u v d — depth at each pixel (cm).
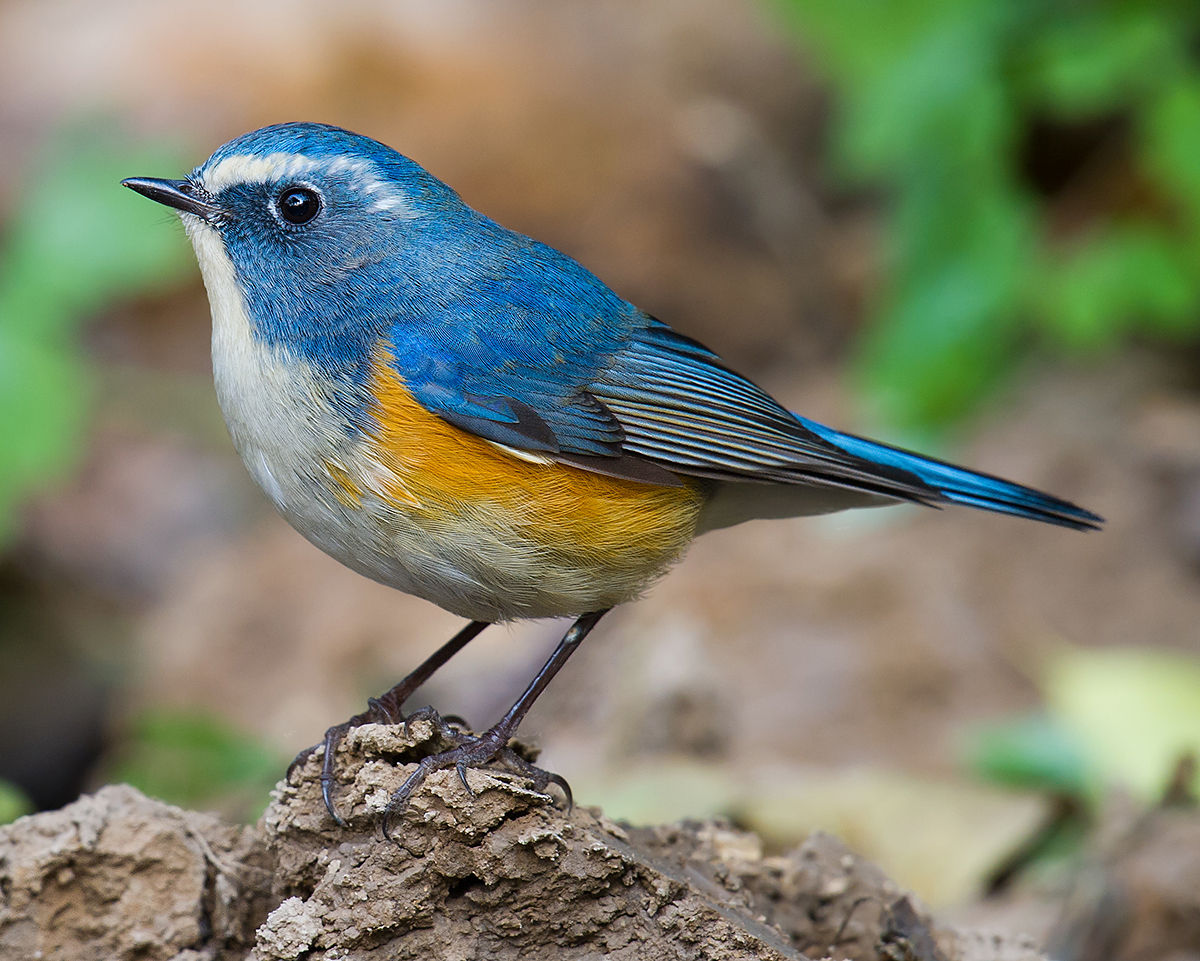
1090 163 1470
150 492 1591
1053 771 1022
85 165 1445
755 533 1382
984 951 709
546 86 1681
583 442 717
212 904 665
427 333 716
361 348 709
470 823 593
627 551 718
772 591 1279
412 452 692
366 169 738
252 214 727
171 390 1658
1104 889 856
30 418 1348
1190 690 1069
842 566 1302
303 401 702
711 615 1265
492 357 725
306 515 714
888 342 1411
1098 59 1366
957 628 1233
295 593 1397
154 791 1079
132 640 1478
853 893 715
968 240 1386
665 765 1038
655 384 764
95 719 1430
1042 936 859
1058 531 1327
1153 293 1361
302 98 1623
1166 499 1340
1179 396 1466
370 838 620
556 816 602
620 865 600
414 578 712
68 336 1544
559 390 738
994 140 1367
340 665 1306
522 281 755
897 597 1259
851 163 1455
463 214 766
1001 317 1380
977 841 949
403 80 1648
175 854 664
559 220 1650
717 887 668
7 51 1670
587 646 1250
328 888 604
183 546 1562
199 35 1645
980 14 1394
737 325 1680
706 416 765
